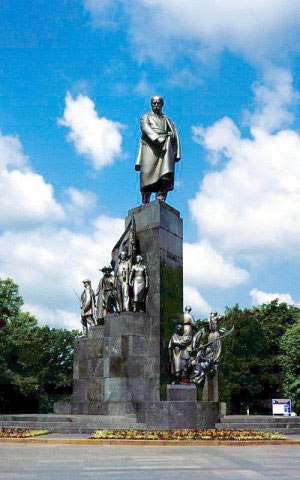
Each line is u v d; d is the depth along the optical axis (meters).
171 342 24.48
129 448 15.88
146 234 26.64
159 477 10.27
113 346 24.31
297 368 60.34
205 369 25.44
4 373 53.78
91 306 29.11
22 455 13.95
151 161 27.95
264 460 13.12
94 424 20.97
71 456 13.71
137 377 23.89
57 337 67.75
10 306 58.28
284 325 70.38
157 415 20.84
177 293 26.36
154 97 28.28
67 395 66.81
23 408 57.47
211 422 21.88
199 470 11.27
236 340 63.78
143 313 24.95
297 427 23.66
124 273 25.59
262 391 67.12
